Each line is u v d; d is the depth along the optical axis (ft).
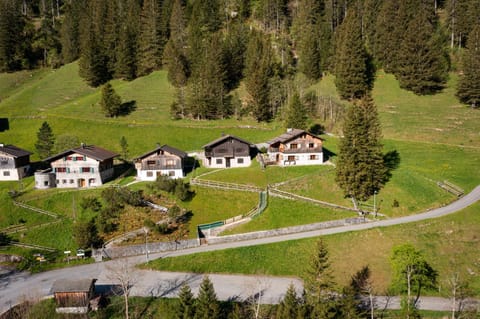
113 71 557.74
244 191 275.39
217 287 190.08
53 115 442.91
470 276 196.03
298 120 375.25
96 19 618.03
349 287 177.27
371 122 300.81
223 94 453.99
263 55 492.13
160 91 506.89
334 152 346.74
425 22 476.13
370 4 535.19
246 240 230.89
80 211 257.14
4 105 485.56
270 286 191.62
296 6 603.67
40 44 634.02
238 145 329.52
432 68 437.99
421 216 240.94
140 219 246.06
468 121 383.45
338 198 263.90
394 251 189.16
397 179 279.49
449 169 305.12
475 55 412.36
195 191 277.03
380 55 500.33
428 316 170.91
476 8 485.56
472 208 241.14
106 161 307.17
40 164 337.11
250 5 613.52
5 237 238.27
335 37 514.27
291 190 272.31
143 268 208.74
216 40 493.77
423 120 397.19
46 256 223.10
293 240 223.30
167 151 304.91
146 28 567.59
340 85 451.53
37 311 171.83
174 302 175.42
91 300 176.14
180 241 226.99
